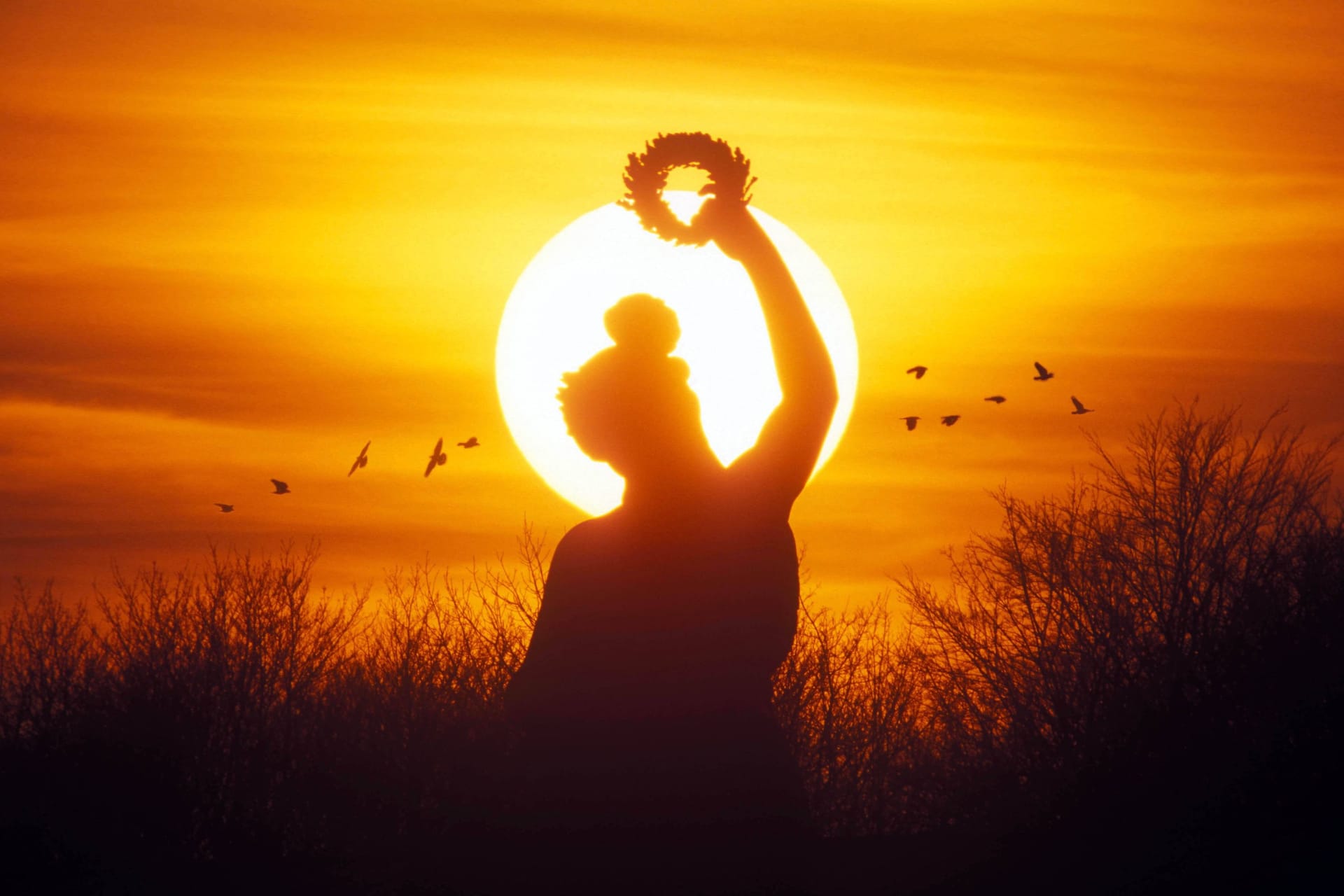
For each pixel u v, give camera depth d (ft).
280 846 83.25
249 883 80.23
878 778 85.51
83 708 91.20
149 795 86.63
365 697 88.02
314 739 87.61
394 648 94.38
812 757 82.43
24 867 82.02
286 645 96.78
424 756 77.46
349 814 81.51
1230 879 39.40
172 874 83.76
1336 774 40.47
